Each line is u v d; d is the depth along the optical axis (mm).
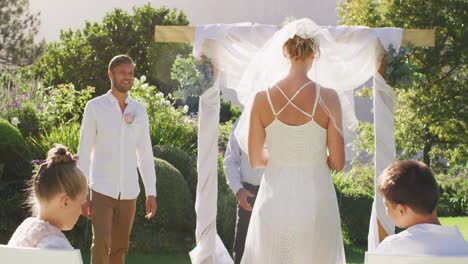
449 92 11289
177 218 7000
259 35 4500
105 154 4762
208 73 4531
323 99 3506
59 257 2240
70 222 2500
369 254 2361
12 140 7363
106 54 19094
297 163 3518
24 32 20453
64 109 9891
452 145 11516
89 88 10438
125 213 4840
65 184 2439
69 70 19000
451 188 11344
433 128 11148
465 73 11391
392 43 4453
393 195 2449
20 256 2268
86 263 6176
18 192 7320
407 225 2494
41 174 2463
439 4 11094
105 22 19578
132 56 19250
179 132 8977
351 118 3789
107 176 4734
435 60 10898
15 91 10258
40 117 9180
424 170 2461
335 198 3613
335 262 3607
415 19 11188
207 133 4609
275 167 3555
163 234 6906
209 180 4633
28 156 7543
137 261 6332
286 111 3502
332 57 3736
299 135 3492
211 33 4504
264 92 3551
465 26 10984
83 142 4715
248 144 3611
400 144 11172
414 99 10922
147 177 4988
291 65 3588
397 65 4492
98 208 4707
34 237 2400
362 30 4457
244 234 4602
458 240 2428
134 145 4859
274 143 3535
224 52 4547
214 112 4609
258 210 3566
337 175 9383
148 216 4980
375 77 4531
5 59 20125
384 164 4582
